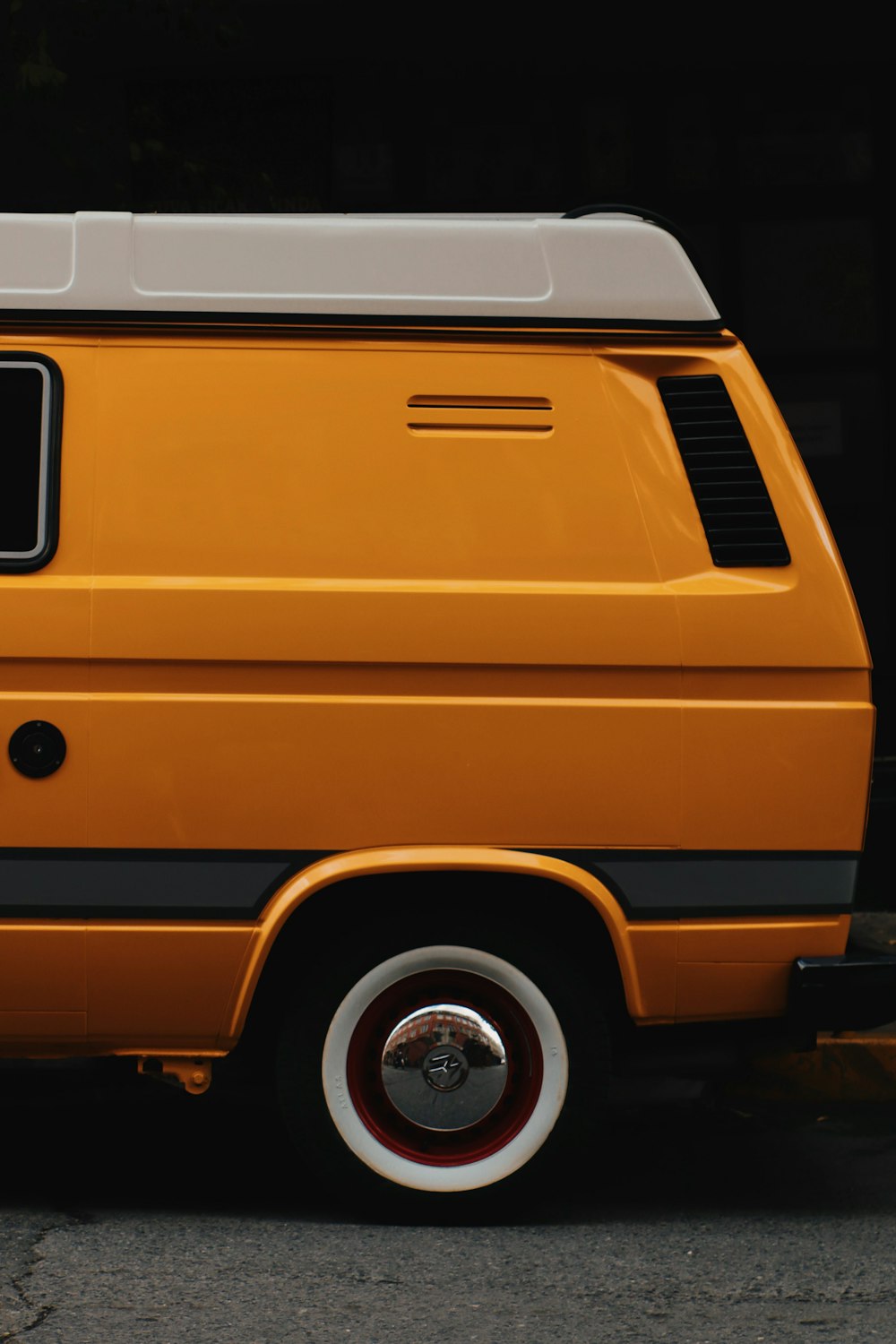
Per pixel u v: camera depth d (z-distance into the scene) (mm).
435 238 4781
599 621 4637
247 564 4637
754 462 4742
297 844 4586
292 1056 4742
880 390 11172
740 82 11047
